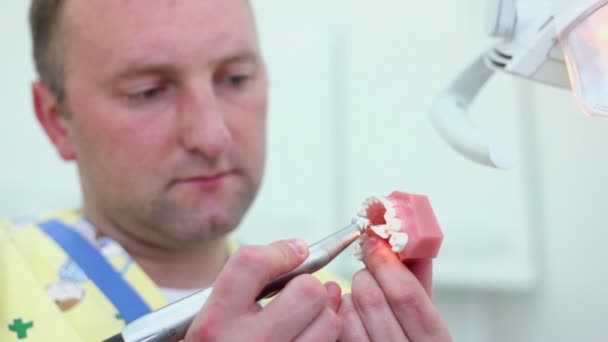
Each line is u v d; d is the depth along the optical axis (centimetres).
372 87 133
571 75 42
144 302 67
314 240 128
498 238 134
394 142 132
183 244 69
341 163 131
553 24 43
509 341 138
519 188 135
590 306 121
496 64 47
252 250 46
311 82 131
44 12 72
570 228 126
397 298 47
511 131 135
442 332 48
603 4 40
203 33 65
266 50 131
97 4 66
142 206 67
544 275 133
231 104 68
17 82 119
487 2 46
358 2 134
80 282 68
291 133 130
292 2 133
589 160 121
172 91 67
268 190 129
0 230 73
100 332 65
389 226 48
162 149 65
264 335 45
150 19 65
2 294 65
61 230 72
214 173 66
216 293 45
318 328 47
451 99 51
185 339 45
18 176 117
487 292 141
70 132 73
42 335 62
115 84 66
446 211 133
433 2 135
